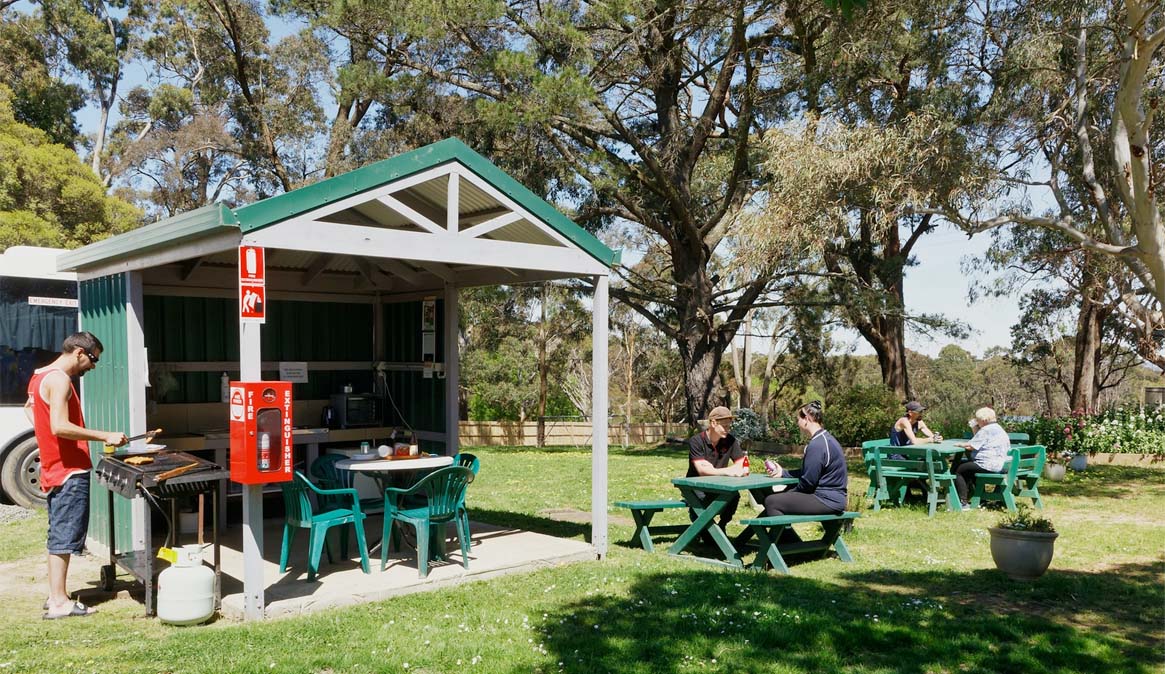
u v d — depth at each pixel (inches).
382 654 182.4
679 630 201.9
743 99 757.3
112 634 201.3
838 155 526.3
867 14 569.0
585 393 1498.5
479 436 1293.1
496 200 264.1
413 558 276.8
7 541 324.2
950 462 477.4
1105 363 1489.9
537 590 241.0
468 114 728.3
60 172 806.5
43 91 1039.0
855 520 373.4
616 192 765.3
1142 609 229.8
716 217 829.8
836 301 829.8
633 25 701.3
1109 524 368.5
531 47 740.0
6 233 730.8
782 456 741.9
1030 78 527.5
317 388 376.2
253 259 206.8
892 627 204.5
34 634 201.0
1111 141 456.4
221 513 321.7
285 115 951.0
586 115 710.5
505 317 1194.6
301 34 914.7
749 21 677.9
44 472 221.3
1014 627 207.2
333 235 222.5
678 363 1525.6
